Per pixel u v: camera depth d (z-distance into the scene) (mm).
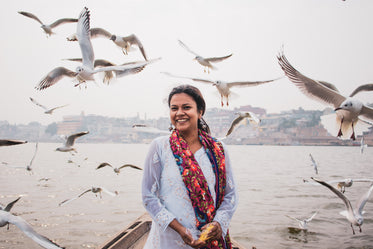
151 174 2160
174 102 2229
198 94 2271
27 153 71500
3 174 26062
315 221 10992
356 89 4211
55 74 6215
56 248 1632
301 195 16078
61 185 19812
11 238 8859
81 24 6188
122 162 42188
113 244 4965
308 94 3982
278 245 8742
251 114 6941
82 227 10320
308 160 47719
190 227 2061
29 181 21688
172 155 2164
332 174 26922
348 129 4293
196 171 2096
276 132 152250
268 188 18562
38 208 12914
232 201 2230
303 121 151625
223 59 8055
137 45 7578
